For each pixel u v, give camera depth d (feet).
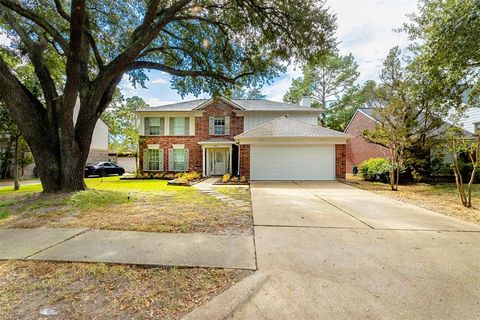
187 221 16.21
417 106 39.42
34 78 35.91
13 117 23.79
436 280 8.61
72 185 24.88
